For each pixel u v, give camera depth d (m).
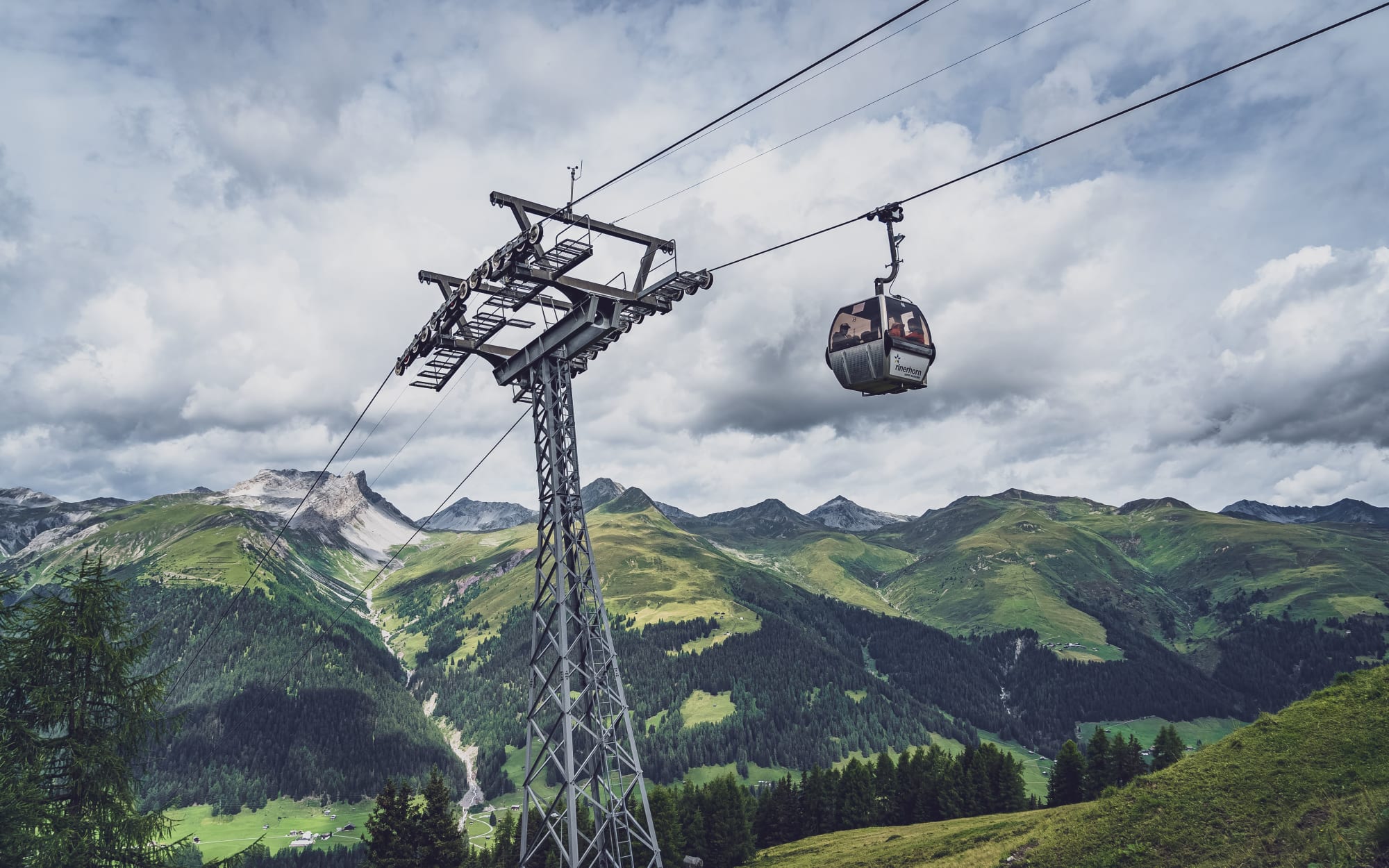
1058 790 130.75
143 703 35.06
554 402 41.53
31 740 32.28
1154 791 48.81
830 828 137.62
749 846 120.25
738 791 126.31
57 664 33.72
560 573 38.69
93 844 32.00
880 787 149.62
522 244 37.31
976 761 133.00
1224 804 43.81
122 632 35.47
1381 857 32.12
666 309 40.97
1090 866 44.41
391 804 90.06
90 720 34.16
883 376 26.11
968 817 122.00
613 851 36.38
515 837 122.50
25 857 29.44
